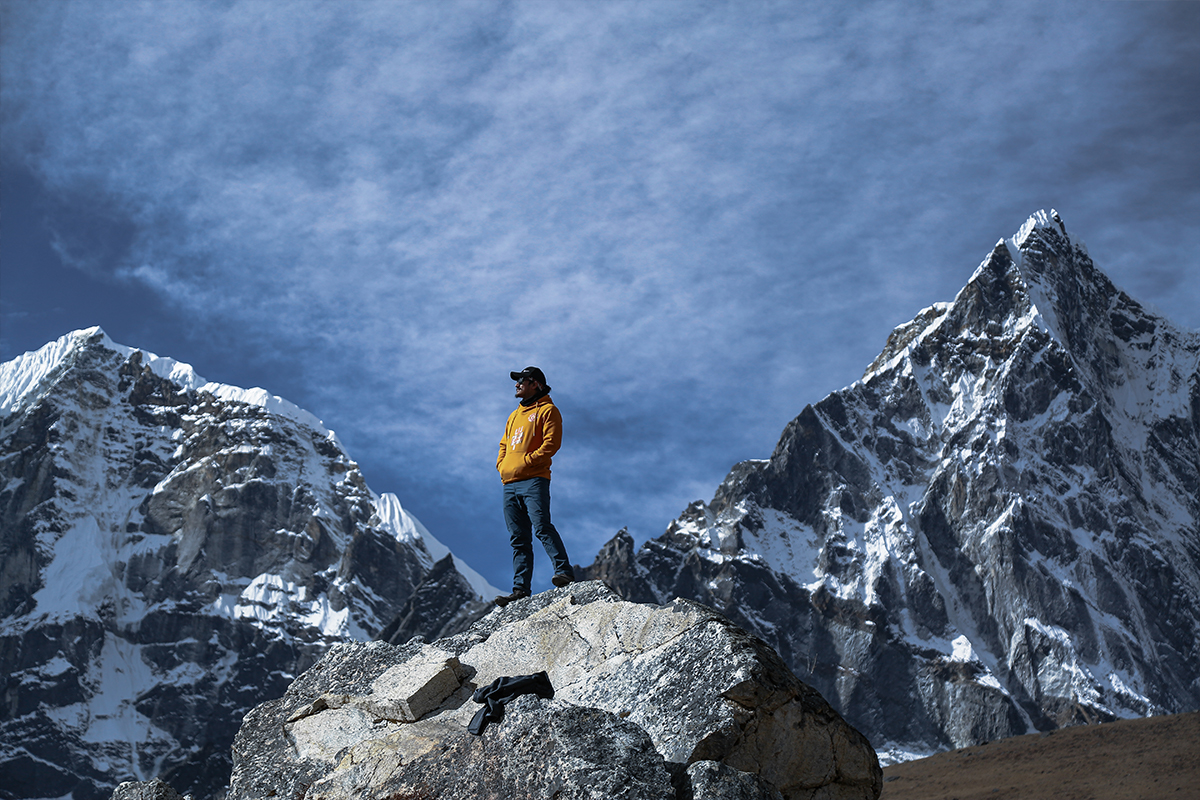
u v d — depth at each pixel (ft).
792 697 31.35
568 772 26.58
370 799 29.50
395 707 34.35
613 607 36.17
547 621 37.04
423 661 36.60
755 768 30.37
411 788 29.12
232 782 35.22
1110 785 307.99
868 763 32.63
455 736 30.27
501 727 28.91
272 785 33.96
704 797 26.94
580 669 34.55
